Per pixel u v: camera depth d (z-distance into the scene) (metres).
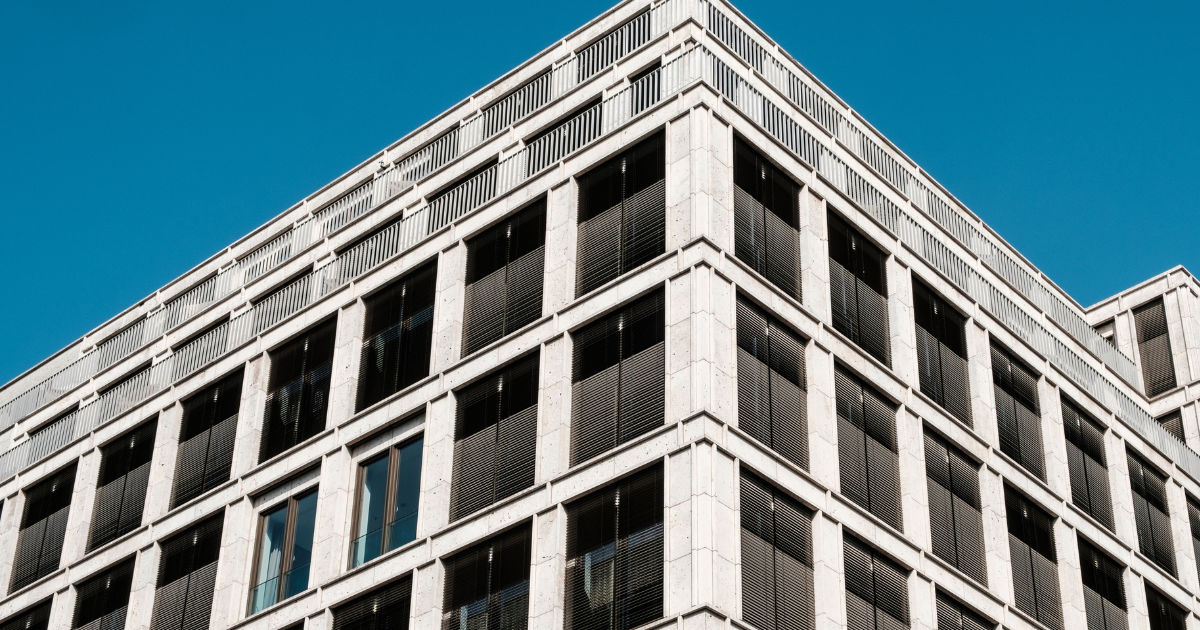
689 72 45.38
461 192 49.62
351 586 42.75
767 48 51.38
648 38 49.81
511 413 42.56
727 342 40.12
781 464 39.47
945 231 51.97
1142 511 52.34
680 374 39.38
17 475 56.12
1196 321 65.06
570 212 45.09
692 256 41.00
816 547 39.44
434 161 53.97
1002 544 45.19
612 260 43.38
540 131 49.81
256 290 54.66
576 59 51.66
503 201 47.19
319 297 50.25
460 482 42.59
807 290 43.81
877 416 43.72
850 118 52.88
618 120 46.50
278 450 48.03
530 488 40.25
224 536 46.91
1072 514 48.62
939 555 43.09
